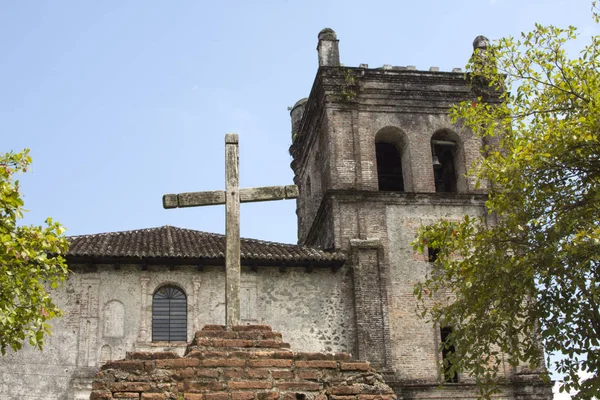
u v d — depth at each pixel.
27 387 25.05
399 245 29.56
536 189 19.55
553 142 19.22
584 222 18.45
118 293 26.84
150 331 26.55
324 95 31.58
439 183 33.47
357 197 30.02
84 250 26.53
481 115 21.80
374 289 28.28
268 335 10.58
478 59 21.69
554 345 18.84
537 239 19.30
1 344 17.53
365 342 27.48
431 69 32.94
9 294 16.98
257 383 10.05
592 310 18.42
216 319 27.02
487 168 20.80
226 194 11.79
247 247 28.73
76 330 26.09
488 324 19.47
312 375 10.23
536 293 19.12
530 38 20.53
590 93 19.41
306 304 27.97
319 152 33.06
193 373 10.02
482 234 20.62
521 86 20.56
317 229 32.38
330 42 32.88
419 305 28.66
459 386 27.52
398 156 33.72
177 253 26.95
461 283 20.48
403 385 27.17
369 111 31.80
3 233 16.56
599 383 17.16
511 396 27.80
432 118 32.22
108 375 9.97
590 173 19.08
